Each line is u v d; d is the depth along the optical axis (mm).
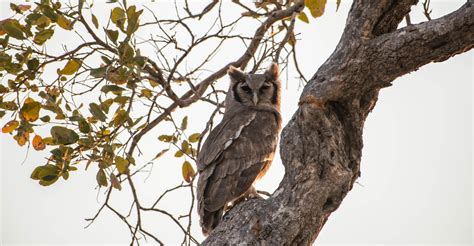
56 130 9953
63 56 10633
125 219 11617
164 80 10992
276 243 8938
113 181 10242
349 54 9016
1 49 10258
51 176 10391
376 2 8992
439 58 8844
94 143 10344
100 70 9891
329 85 9055
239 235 9047
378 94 9531
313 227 9117
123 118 10500
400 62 8828
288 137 9312
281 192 9172
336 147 9109
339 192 9086
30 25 10133
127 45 9758
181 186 12086
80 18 10234
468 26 8375
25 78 10539
